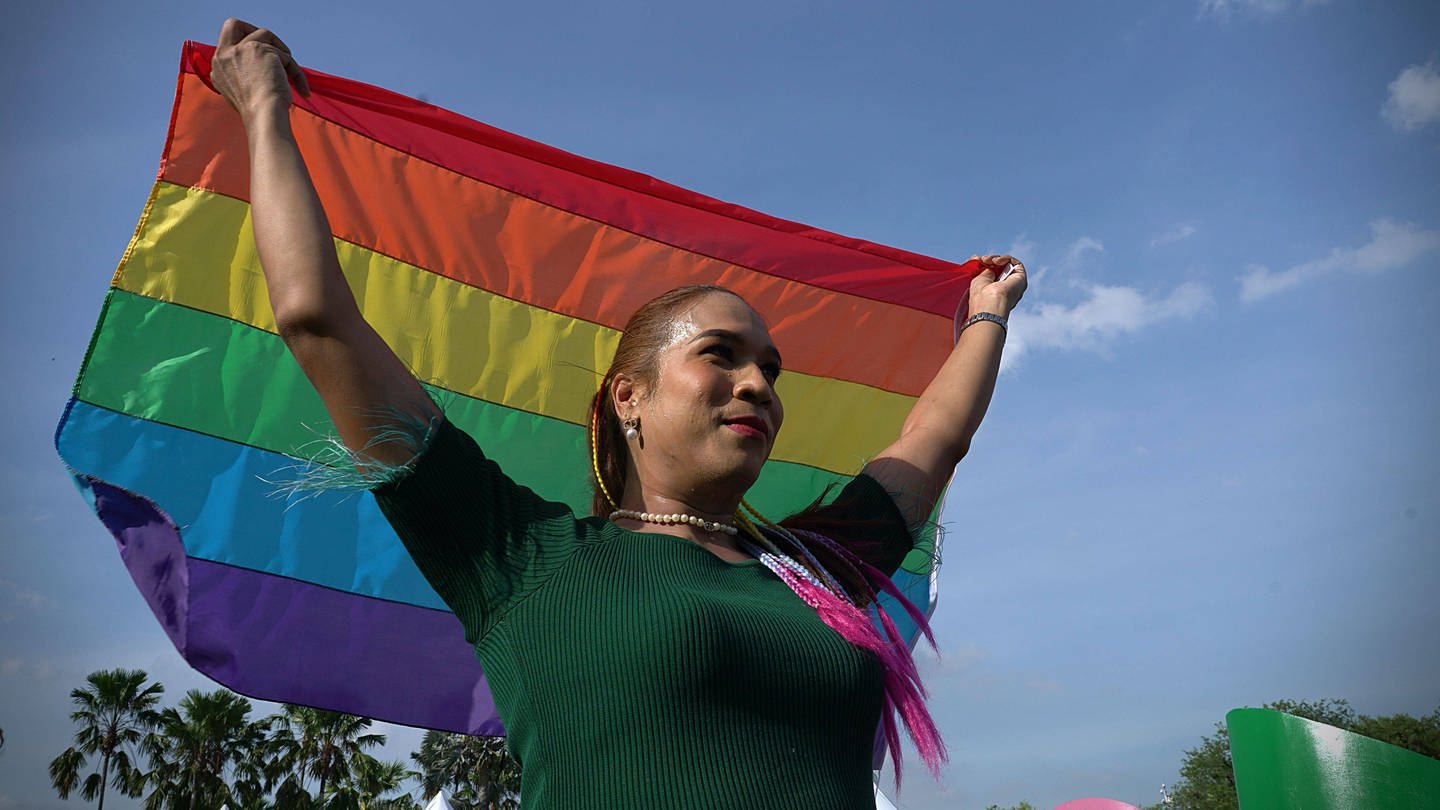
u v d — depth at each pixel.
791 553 2.19
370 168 3.26
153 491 2.73
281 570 2.87
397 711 2.93
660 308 2.24
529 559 1.77
